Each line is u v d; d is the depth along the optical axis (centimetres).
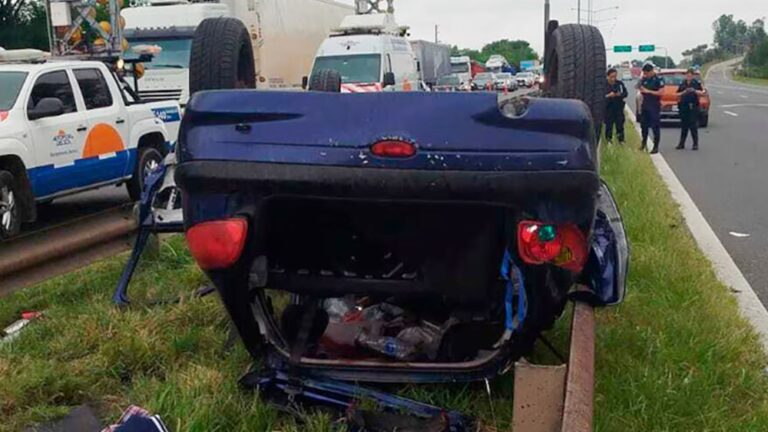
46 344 521
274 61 2144
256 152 375
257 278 407
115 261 704
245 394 436
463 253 407
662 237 818
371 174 367
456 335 440
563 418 313
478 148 366
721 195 1252
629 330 534
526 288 384
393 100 376
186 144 383
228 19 574
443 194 367
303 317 453
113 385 471
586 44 518
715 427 416
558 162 366
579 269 379
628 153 1655
